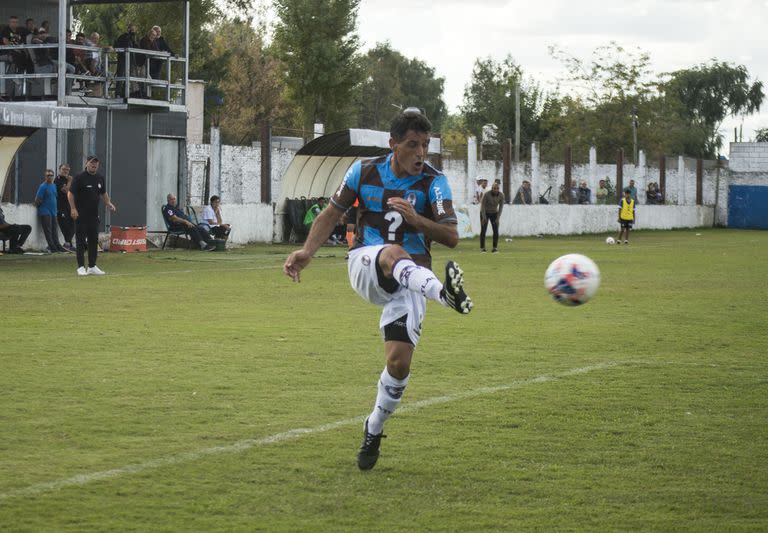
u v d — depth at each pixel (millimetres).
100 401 14727
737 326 24109
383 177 11883
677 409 14766
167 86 52438
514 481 11094
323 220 12102
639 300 29984
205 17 95000
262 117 131875
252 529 9383
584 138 124312
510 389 16125
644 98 124562
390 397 11312
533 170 84000
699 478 11250
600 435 13164
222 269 39625
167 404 14594
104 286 32094
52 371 17062
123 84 51750
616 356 19500
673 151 141500
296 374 17109
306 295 30203
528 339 21672
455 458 11984
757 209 108750
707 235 86062
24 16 56250
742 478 11258
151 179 53344
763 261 48750
